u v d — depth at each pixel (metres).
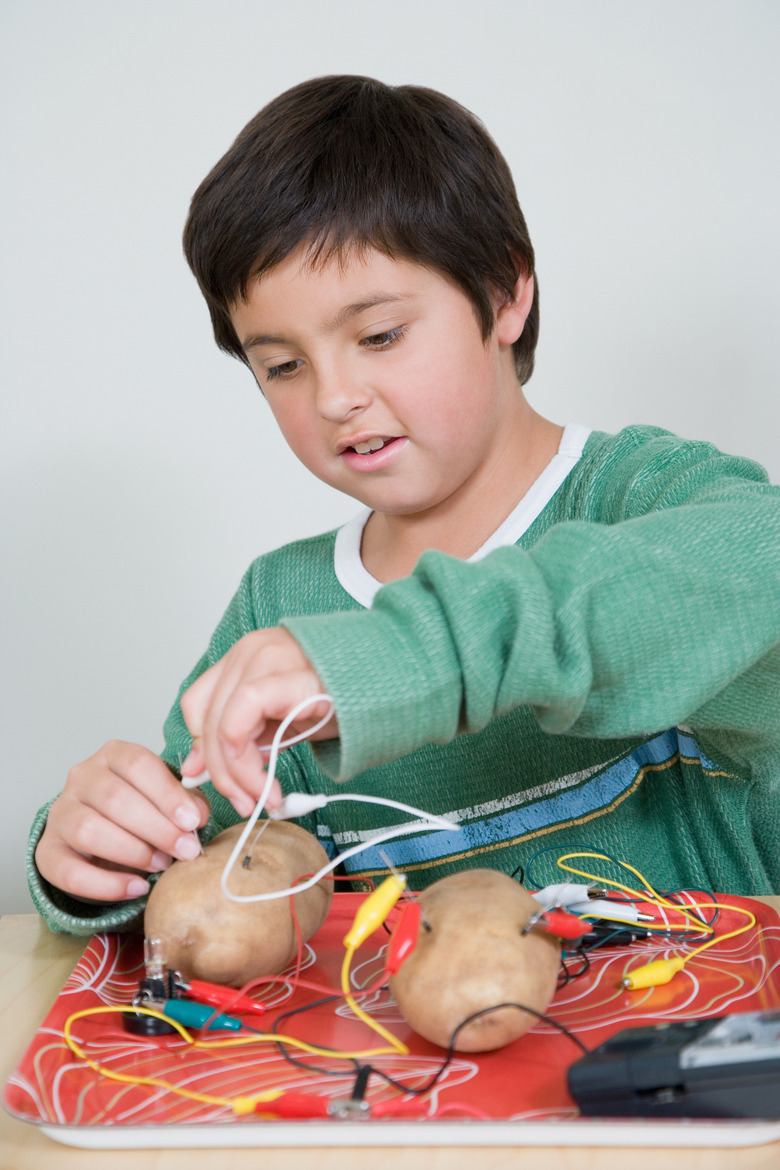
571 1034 0.47
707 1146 0.39
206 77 1.78
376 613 0.51
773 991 0.51
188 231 0.81
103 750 0.67
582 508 0.88
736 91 1.71
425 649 0.48
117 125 1.79
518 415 0.93
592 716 0.54
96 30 1.77
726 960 0.57
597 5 1.72
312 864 0.60
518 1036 0.46
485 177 0.81
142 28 1.77
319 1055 0.47
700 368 1.74
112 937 0.64
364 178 0.71
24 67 1.78
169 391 1.81
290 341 0.74
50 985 0.61
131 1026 0.50
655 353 1.74
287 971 0.58
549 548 0.55
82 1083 0.45
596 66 1.72
